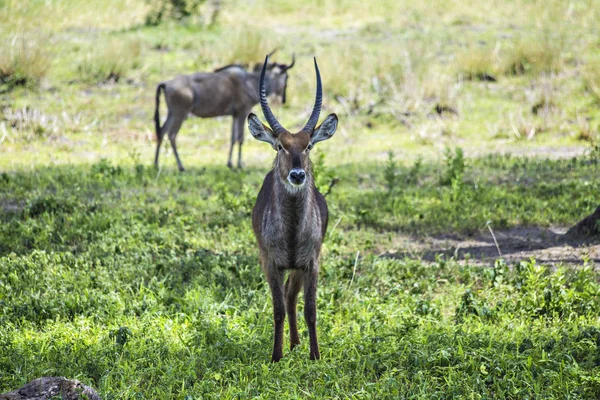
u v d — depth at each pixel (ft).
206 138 93.76
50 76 106.11
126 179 68.90
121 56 109.29
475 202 59.62
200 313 36.91
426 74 105.19
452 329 34.68
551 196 60.75
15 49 104.88
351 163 78.69
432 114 98.17
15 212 56.44
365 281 42.73
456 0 140.36
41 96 100.83
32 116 92.53
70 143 88.58
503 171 71.67
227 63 112.57
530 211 56.49
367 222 55.62
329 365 31.24
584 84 99.30
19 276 42.47
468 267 43.83
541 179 67.62
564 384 28.89
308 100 101.86
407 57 107.24
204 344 33.63
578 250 47.93
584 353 31.86
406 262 45.52
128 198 61.82
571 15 130.41
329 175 62.13
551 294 37.65
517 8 135.03
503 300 38.52
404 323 35.06
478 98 101.40
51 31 119.65
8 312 37.58
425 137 90.02
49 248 47.91
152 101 101.96
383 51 112.47
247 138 94.68
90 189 64.80
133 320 36.45
